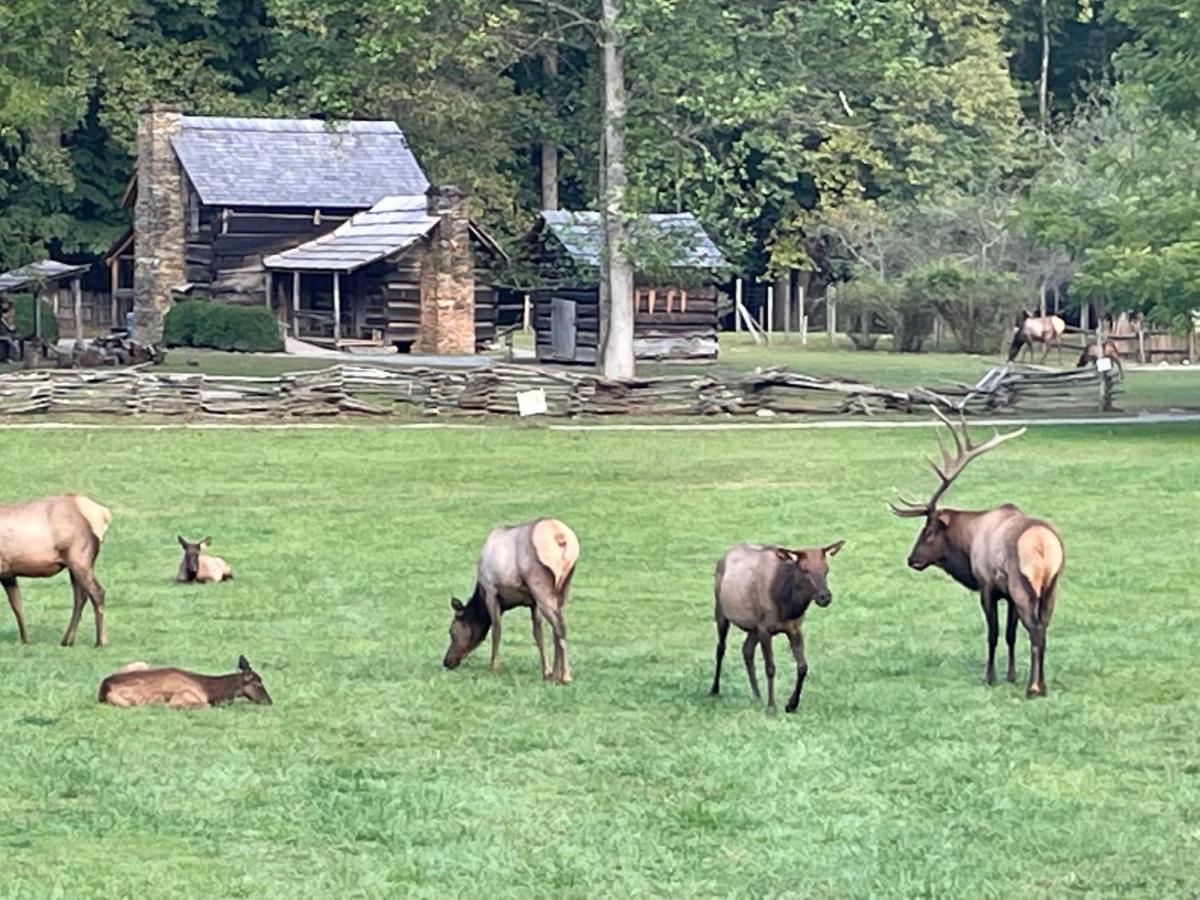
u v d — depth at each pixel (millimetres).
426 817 14766
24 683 19188
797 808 15086
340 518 31750
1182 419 48094
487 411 48688
